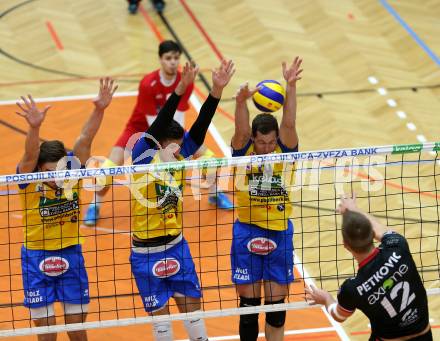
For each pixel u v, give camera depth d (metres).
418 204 17.16
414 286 10.10
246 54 24.02
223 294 14.39
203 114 12.24
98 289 13.38
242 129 11.88
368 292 9.94
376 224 10.59
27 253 11.75
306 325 13.73
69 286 11.86
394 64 23.67
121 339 13.33
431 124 20.56
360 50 24.31
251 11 26.73
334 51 24.31
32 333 11.38
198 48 24.27
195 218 16.69
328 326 13.70
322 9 27.00
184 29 25.48
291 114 11.88
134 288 14.56
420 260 14.96
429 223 16.55
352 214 10.02
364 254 10.02
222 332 13.51
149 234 11.88
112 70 23.09
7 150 18.91
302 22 26.16
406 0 27.89
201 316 11.63
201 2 27.39
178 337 13.44
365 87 22.34
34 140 11.27
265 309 11.69
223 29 25.56
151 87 16.59
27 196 11.50
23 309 13.88
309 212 16.83
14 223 16.31
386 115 20.95
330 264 15.33
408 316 10.09
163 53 16.34
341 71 23.20
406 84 22.56
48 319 11.74
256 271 12.09
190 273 12.03
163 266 11.88
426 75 23.09
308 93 21.94
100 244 15.78
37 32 25.11
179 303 12.07
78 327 11.48
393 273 9.97
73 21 25.97
